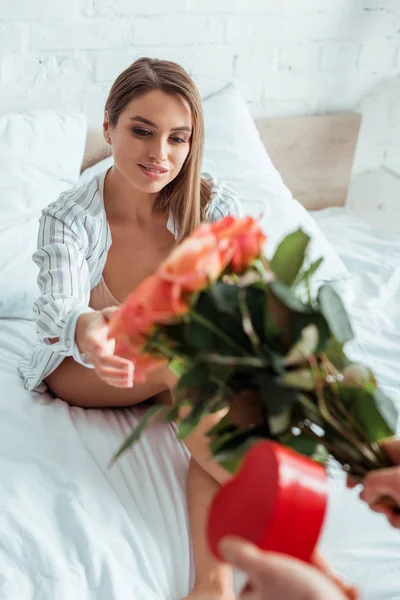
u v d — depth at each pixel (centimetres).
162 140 146
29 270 188
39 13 217
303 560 67
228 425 75
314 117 266
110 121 152
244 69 252
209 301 68
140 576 120
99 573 117
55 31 221
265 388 68
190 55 242
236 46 247
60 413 150
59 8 219
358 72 269
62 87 229
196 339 68
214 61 246
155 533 127
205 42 242
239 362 66
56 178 214
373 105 277
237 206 171
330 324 68
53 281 146
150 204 159
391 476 72
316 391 71
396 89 277
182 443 148
